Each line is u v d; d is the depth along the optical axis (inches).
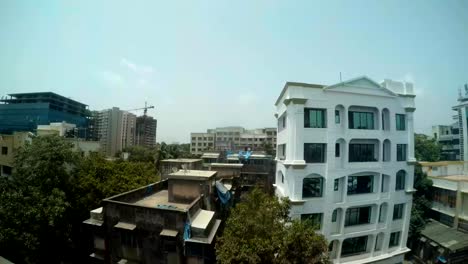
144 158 2399.1
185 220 627.8
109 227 693.9
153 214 650.2
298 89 921.5
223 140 5167.3
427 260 1162.0
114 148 4505.4
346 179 954.1
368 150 1018.1
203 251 610.2
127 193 783.1
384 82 1040.2
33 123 4210.1
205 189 833.5
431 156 2235.5
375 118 1016.2
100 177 1108.5
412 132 1047.6
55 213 792.9
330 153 935.0
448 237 1127.0
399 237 1089.4
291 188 912.3
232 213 670.5
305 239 556.7
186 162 1571.1
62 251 967.0
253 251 538.6
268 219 612.1
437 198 1309.1
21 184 863.1
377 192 1007.6
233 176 1365.7
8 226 738.2
